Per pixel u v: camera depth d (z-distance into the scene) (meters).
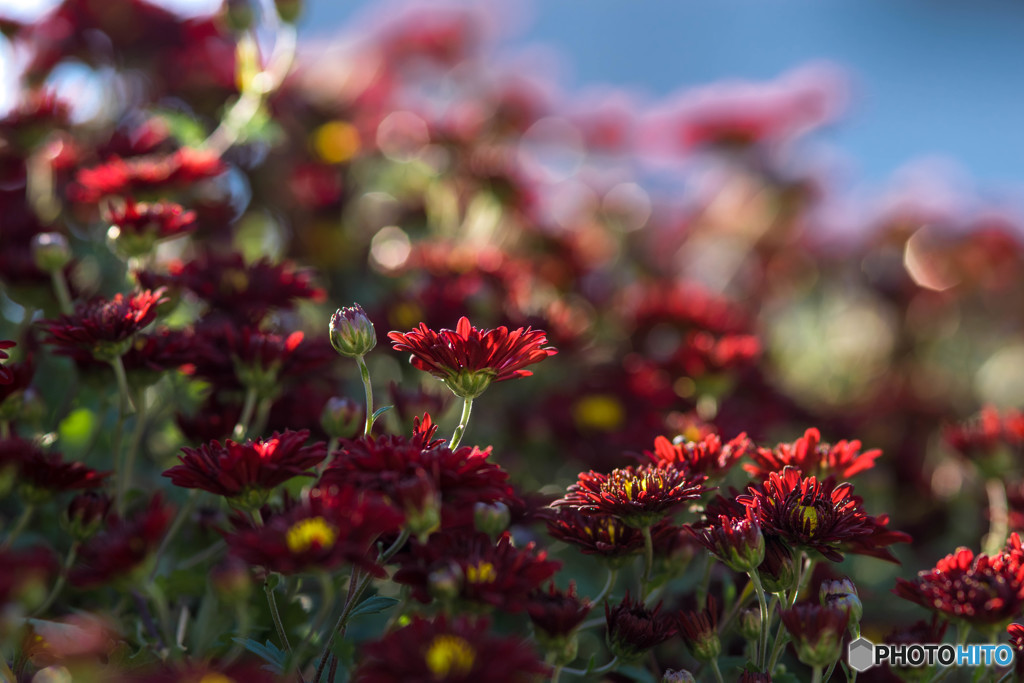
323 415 1.18
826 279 2.37
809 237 2.35
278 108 1.71
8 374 1.14
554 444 1.38
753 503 1.12
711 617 1.14
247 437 1.21
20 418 1.20
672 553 1.17
